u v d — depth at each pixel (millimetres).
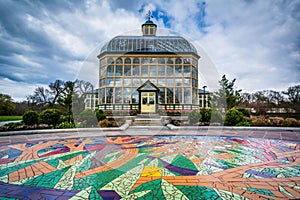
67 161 3814
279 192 2367
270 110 18906
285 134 7691
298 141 6121
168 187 2510
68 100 11305
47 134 7660
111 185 2596
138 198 2201
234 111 10234
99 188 2498
